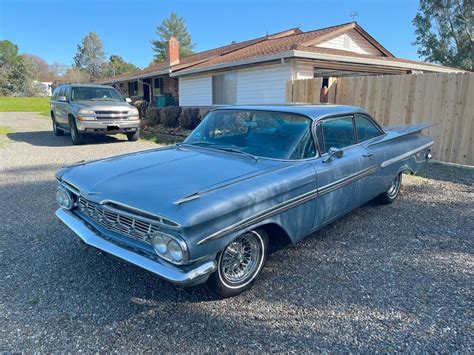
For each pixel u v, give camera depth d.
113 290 2.89
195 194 2.43
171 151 3.64
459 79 6.97
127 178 2.83
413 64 13.85
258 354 2.21
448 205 5.05
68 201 3.14
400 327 2.46
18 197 5.33
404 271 3.22
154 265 2.38
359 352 2.23
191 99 16.39
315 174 3.20
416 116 7.66
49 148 9.87
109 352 2.21
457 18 31.59
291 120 3.53
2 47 71.31
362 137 4.29
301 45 11.48
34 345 2.26
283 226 2.95
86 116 9.96
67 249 3.60
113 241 2.67
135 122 10.87
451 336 2.37
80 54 81.38
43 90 60.12
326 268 3.28
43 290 2.87
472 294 2.86
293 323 2.51
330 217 3.58
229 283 2.75
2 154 8.90
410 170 5.19
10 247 3.64
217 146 3.68
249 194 2.60
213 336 2.37
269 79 11.97
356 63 12.00
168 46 19.19
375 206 5.02
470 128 7.01
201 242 2.31
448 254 3.56
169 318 2.55
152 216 2.34
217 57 17.08
